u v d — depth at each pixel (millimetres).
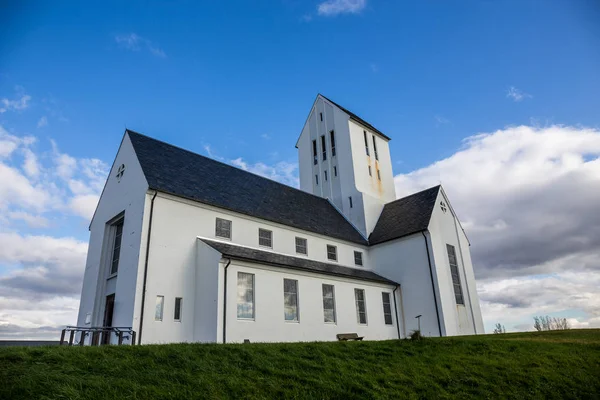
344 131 37906
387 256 31719
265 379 10789
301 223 28188
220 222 23156
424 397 11547
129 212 21234
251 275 21219
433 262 29156
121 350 11547
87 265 24062
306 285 23828
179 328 19297
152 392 9133
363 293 27578
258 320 20531
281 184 32812
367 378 11984
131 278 19062
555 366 15297
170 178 22312
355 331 25656
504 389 12859
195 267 20922
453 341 17219
